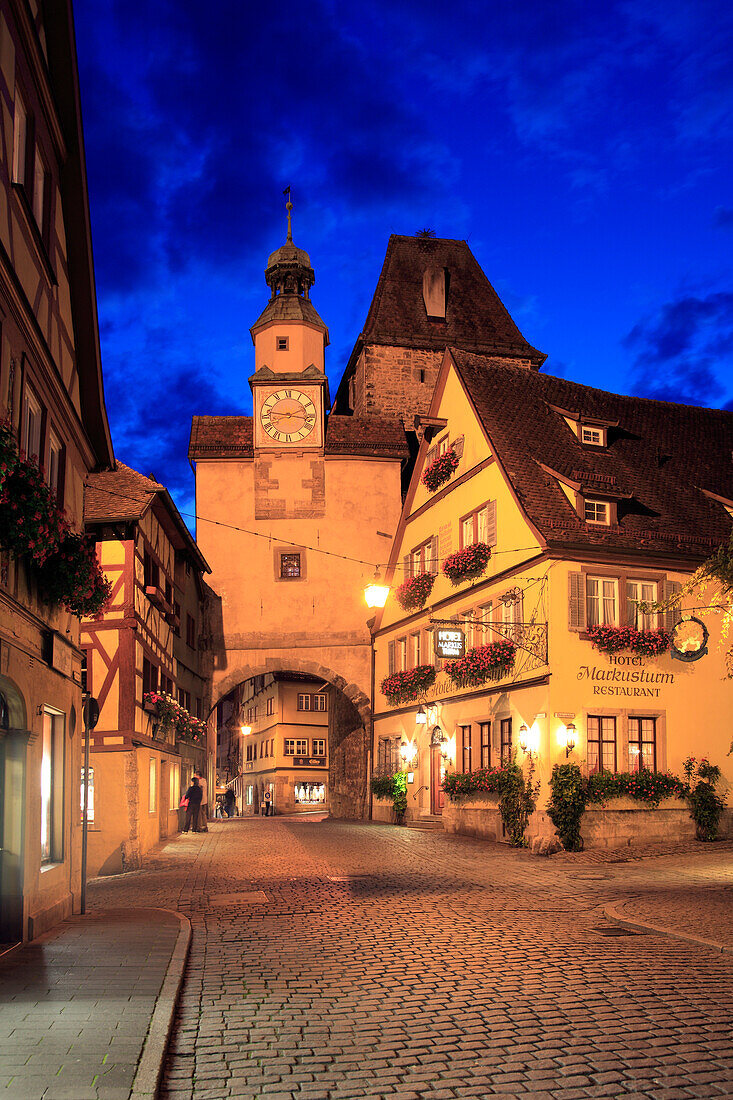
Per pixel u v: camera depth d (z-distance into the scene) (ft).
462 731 76.28
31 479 25.23
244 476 105.40
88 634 63.52
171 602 81.30
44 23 33.60
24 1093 14.66
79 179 35.96
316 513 104.58
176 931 30.40
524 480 69.82
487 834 68.59
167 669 78.28
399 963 26.02
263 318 110.52
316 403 105.81
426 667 82.89
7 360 27.22
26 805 28.30
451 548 81.30
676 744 64.64
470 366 82.48
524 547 67.10
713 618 67.51
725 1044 18.28
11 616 27.02
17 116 30.27
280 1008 21.09
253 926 32.65
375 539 104.47
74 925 31.91
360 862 55.21
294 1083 16.26
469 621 69.26
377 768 97.71
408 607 89.25
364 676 101.60
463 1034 19.03
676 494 76.38
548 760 61.05
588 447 77.36
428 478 84.33
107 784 61.21
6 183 27.89
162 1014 19.44
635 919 32.94
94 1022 18.81
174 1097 15.60
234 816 147.13
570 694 62.13
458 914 35.32
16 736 28.30
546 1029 19.33
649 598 66.49
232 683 101.76
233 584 103.45
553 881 46.34
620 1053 17.76
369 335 121.39
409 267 129.80
